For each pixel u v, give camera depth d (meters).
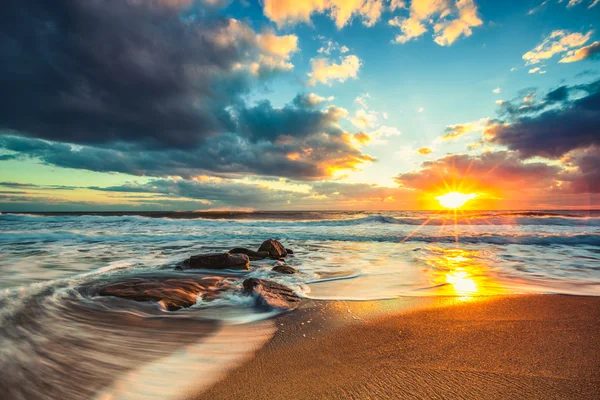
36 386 2.38
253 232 17.25
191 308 4.59
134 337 3.43
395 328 3.67
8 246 11.38
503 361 2.74
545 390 2.24
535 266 7.92
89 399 2.23
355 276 6.83
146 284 5.52
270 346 3.20
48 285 5.38
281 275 6.94
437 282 6.19
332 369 2.65
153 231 17.41
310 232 17.30
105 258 9.02
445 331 3.54
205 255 7.76
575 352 2.92
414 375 2.50
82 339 3.31
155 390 2.36
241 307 4.65
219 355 2.99
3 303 4.19
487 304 4.63
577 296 5.07
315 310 4.44
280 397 2.22
